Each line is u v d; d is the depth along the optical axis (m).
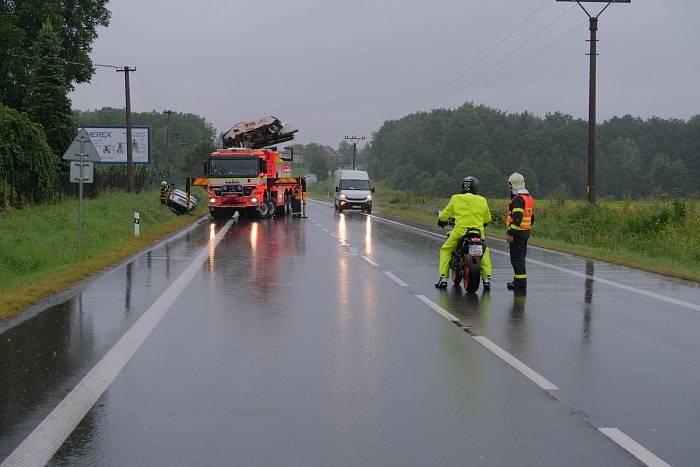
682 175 156.25
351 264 16.36
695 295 11.98
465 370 6.95
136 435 5.09
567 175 165.00
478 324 9.30
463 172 153.25
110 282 13.04
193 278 13.65
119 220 27.08
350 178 47.56
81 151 17.89
